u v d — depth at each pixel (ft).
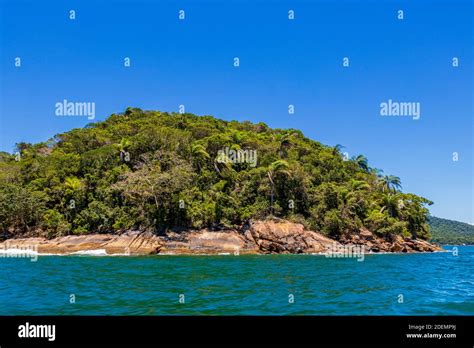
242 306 45.50
